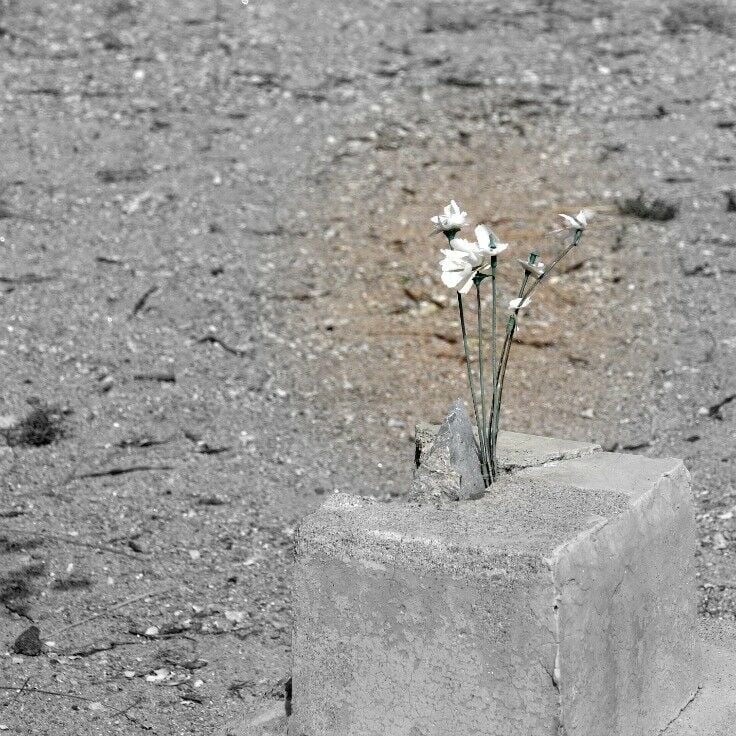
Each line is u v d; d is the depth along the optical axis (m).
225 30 14.67
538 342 9.25
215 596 6.23
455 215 4.59
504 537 4.07
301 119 12.48
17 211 10.55
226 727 4.87
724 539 6.72
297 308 9.61
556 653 3.89
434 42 14.62
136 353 8.87
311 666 4.39
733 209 10.97
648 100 13.12
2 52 13.59
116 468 7.50
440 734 4.14
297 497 7.36
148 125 12.20
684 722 4.68
